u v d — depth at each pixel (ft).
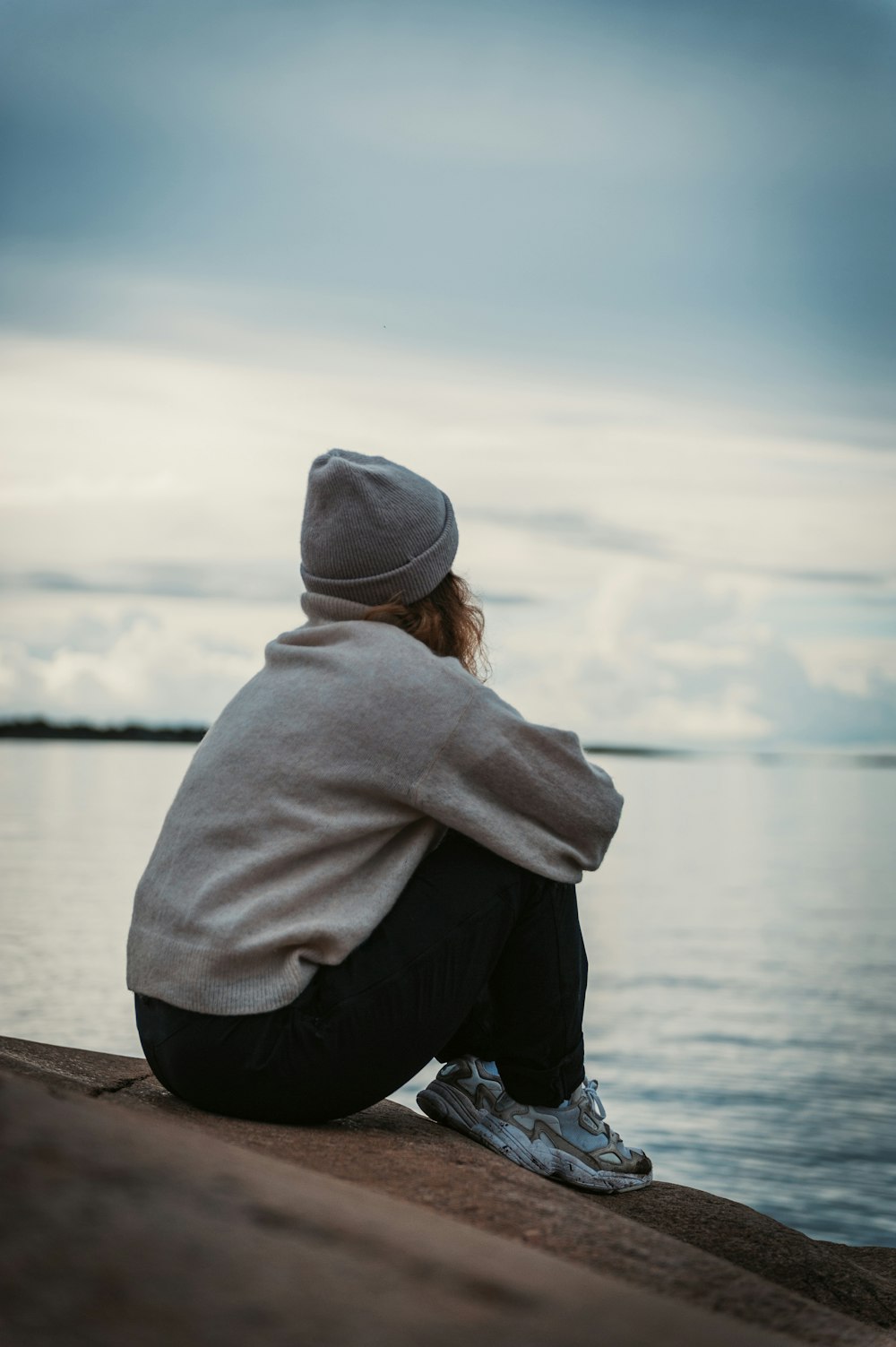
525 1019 6.59
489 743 6.17
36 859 324.39
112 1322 2.93
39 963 167.94
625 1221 5.55
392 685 6.21
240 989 5.99
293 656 6.54
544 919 6.46
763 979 209.97
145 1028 6.34
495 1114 6.78
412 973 6.09
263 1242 3.50
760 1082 132.46
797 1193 83.10
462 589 7.09
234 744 6.33
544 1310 3.47
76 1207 3.42
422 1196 5.41
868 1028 170.09
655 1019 175.11
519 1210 5.34
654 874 358.84
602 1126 6.93
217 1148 4.42
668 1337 3.48
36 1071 6.89
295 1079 6.04
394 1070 6.15
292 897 6.02
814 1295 6.38
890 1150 96.99
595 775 6.39
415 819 6.30
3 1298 2.94
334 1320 3.14
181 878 6.21
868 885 347.36
